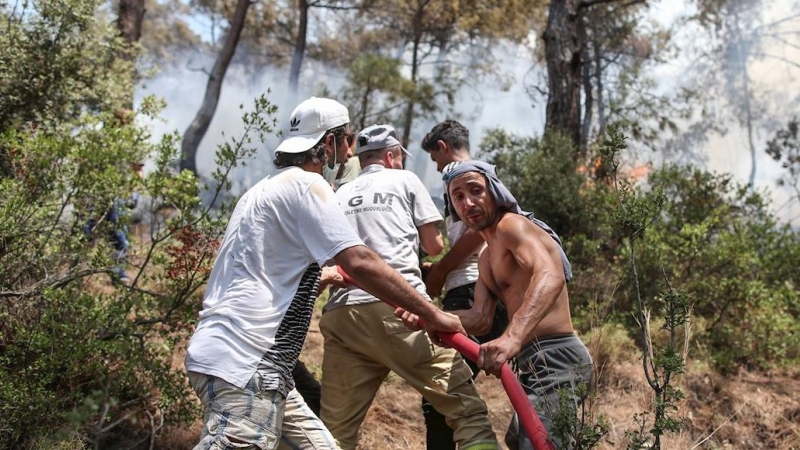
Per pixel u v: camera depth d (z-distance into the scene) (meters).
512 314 3.23
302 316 2.68
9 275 3.71
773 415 5.19
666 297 3.01
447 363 3.42
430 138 4.24
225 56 14.48
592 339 4.99
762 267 6.78
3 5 4.96
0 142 3.94
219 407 2.50
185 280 4.04
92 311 3.65
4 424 3.27
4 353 3.57
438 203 11.13
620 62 17.97
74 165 3.83
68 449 3.27
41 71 4.91
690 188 7.13
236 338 2.55
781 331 6.14
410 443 4.42
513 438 3.27
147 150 4.09
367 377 3.53
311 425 2.79
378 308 3.40
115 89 5.38
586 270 6.53
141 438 3.79
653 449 2.89
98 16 5.43
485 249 3.41
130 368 3.71
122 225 4.05
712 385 5.39
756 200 7.26
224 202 4.12
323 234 2.60
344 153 2.97
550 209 7.40
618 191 3.27
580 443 2.78
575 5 9.45
